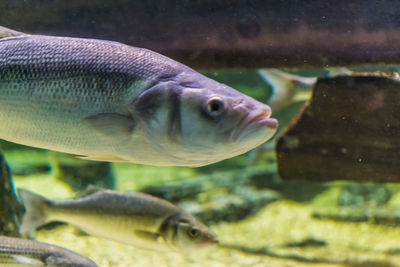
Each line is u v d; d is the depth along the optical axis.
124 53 0.78
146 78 0.77
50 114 0.77
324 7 1.08
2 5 1.02
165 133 0.77
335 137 1.35
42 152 3.21
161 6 1.05
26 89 0.78
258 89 3.19
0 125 0.79
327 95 1.33
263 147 2.83
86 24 1.04
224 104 0.77
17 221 1.28
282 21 1.08
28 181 2.43
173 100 0.77
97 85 0.77
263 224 2.18
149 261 1.50
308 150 1.39
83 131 0.77
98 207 1.08
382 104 1.28
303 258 1.68
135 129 0.76
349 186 2.84
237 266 1.53
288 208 2.50
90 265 0.93
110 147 0.77
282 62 1.10
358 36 1.09
